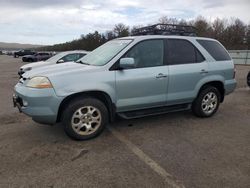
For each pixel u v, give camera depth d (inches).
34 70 180.1
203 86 218.7
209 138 178.7
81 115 168.1
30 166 136.9
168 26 215.9
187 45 209.8
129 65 170.6
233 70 234.7
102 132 186.9
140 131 191.0
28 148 159.2
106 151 155.8
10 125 203.9
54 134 182.9
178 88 201.9
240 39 2197.3
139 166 137.7
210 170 134.2
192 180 124.7
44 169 133.8
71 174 129.2
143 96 187.0
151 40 192.5
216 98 228.4
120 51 180.4
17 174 129.0
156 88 190.9
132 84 180.4
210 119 223.5
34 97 156.6
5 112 243.8
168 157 148.6
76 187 118.4
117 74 175.5
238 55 1160.8
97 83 168.2
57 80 159.3
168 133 187.5
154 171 132.6
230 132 191.2
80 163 140.4
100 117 174.6
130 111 188.1
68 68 174.6
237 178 126.9
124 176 127.6
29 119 219.3
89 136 172.2
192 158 147.6
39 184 120.5
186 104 215.2
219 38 2247.8
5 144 165.3
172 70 196.5
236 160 145.8
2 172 130.8
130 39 191.8
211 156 150.4
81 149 158.1
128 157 148.1
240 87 413.4
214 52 225.1
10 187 118.0
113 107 178.5
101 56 191.9
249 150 159.5
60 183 121.4
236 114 240.8
